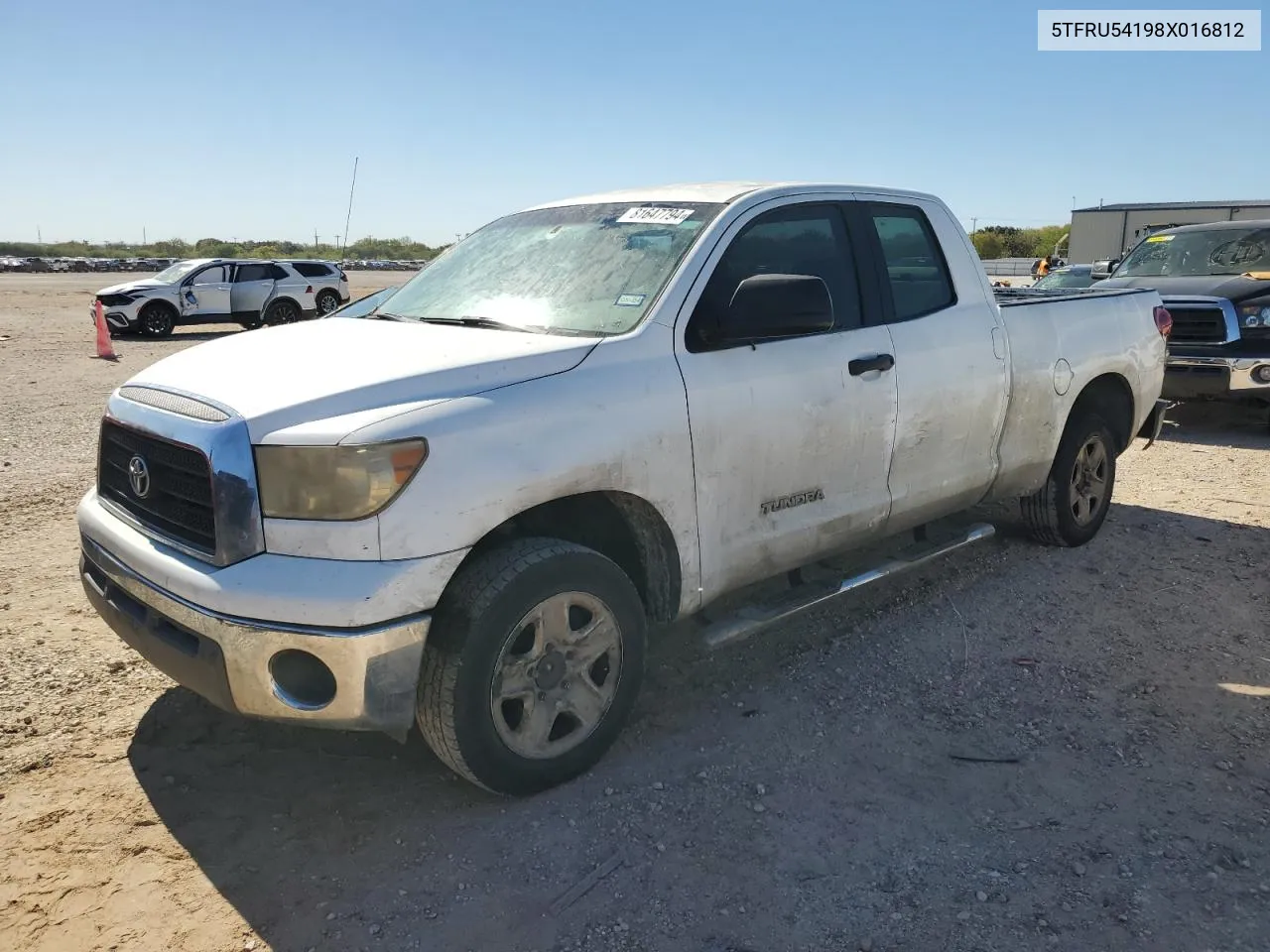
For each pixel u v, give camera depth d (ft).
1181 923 8.34
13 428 30.45
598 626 10.48
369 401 9.23
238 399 9.45
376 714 9.01
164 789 10.44
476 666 9.41
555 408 9.91
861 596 15.89
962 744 11.41
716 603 14.29
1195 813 9.95
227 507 8.94
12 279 168.96
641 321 11.05
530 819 9.95
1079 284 54.08
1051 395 16.39
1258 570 17.01
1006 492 16.31
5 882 8.93
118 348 60.44
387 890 8.90
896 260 14.26
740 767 10.92
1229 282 29.81
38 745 11.24
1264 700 12.37
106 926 8.39
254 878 9.05
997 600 15.71
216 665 9.03
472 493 9.23
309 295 78.28
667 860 9.31
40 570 16.90
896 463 13.74
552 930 8.40
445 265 14.21
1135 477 24.25
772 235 12.59
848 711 12.19
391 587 8.79
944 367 14.16
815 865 9.23
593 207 13.60
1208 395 29.09
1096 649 13.93
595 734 10.67
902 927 8.36
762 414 11.73
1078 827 9.75
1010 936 8.22
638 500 10.78
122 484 10.71
